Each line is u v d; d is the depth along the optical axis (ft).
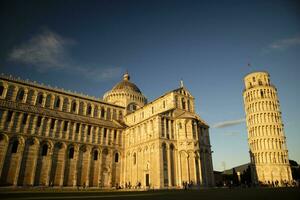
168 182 206.39
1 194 108.58
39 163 208.95
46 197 93.30
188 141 224.53
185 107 260.83
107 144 256.32
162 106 266.57
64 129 233.96
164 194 118.01
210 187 227.40
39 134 216.54
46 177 208.23
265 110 333.01
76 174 224.33
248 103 354.95
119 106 326.24
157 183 202.90
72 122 240.53
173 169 215.92
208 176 236.22
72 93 289.53
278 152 309.63
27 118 214.90
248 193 120.06
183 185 202.49
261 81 359.05
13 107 210.59
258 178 312.09
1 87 236.63
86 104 291.17
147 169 221.25
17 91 243.40
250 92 355.97
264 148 316.40
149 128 234.17
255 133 332.19
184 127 231.09
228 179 357.61
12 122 205.26
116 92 348.38
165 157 214.28
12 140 200.75
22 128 209.05
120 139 269.23
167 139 221.25
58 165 218.38
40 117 223.51
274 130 321.52
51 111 245.24
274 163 304.30
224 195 106.73
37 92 256.32
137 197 95.30
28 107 227.81
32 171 202.49
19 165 196.95
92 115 291.79
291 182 278.87
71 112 273.54
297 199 77.92
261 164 313.12
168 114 235.81
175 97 255.50
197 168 220.43
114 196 101.86
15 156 199.31
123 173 255.91
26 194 112.78
